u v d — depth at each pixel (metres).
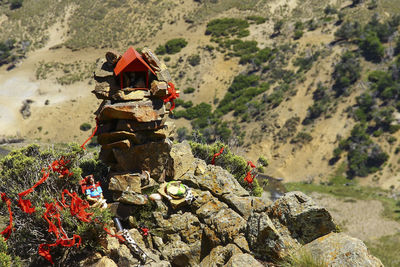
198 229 8.55
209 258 8.20
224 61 133.75
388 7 141.62
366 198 72.81
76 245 7.90
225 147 12.97
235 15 160.12
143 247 8.33
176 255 8.32
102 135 8.71
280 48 132.38
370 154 89.19
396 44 114.44
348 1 152.12
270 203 8.71
